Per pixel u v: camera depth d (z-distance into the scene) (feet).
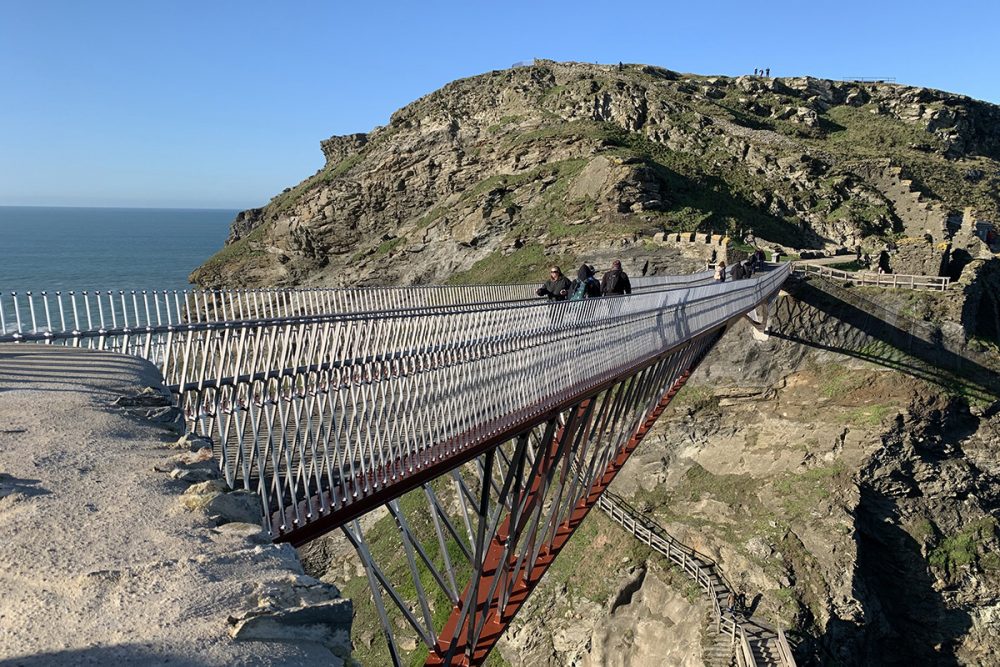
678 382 75.97
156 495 16.78
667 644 98.43
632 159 181.78
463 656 37.24
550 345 40.75
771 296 115.03
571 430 44.83
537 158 210.38
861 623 100.63
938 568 111.24
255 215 296.71
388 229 227.81
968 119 299.99
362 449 25.63
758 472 118.11
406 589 107.76
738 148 222.48
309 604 13.20
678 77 303.48
